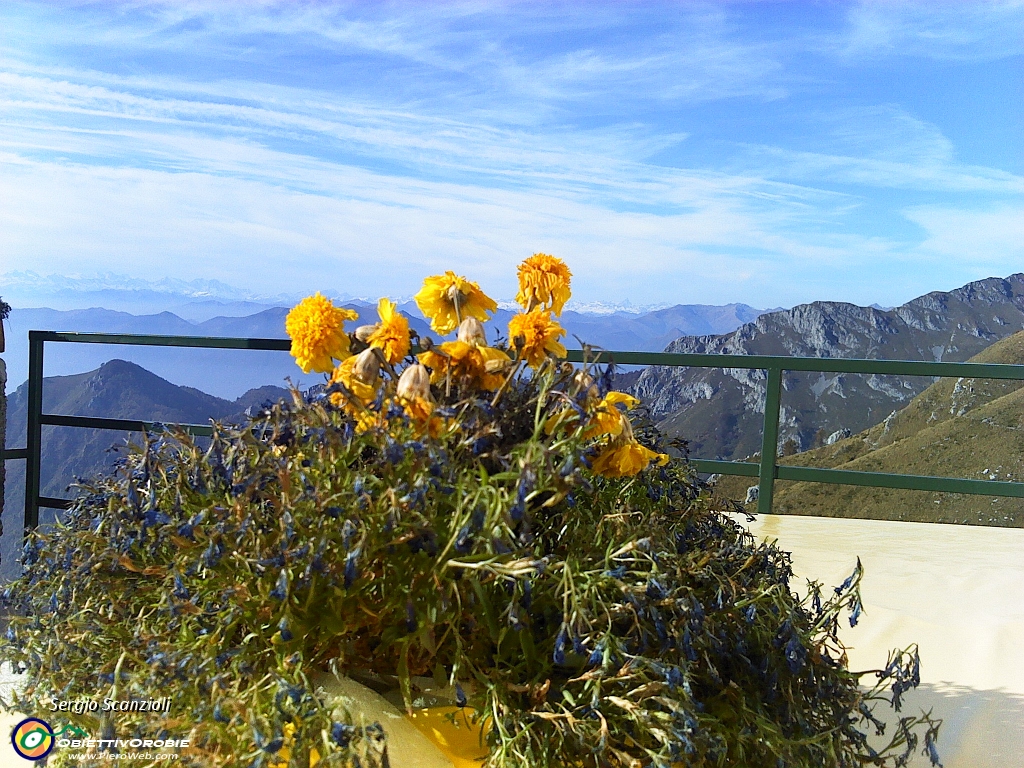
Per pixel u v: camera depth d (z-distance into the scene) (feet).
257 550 2.16
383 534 2.14
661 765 1.96
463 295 2.85
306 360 2.59
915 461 121.39
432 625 2.17
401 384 2.42
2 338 12.46
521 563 2.03
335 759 1.80
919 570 8.27
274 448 2.44
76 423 13.26
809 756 2.51
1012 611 6.63
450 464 2.28
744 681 2.51
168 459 2.65
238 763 1.94
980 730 4.33
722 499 3.49
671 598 2.27
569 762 2.16
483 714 2.23
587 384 2.45
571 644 2.23
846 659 2.87
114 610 2.50
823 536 10.23
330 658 2.34
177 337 12.86
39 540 2.85
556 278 2.79
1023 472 103.50
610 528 2.54
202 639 2.18
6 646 2.63
